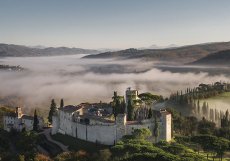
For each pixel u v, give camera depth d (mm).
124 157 189000
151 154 182875
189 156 186875
